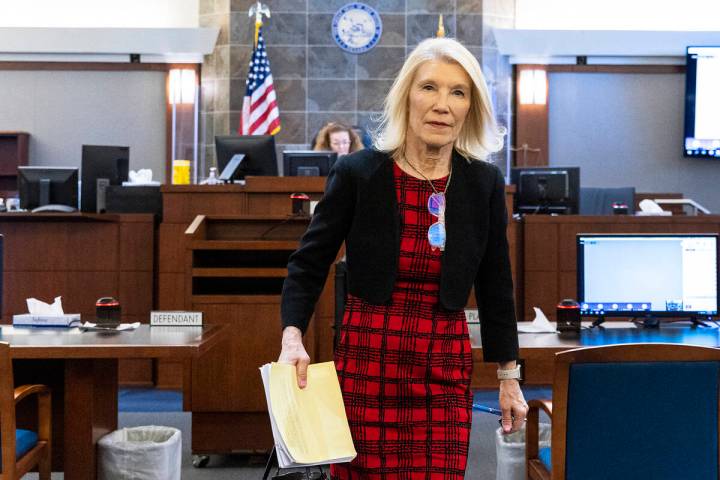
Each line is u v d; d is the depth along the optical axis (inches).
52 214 420.5
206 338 224.2
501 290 136.1
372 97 743.7
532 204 495.2
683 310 280.1
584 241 281.6
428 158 128.6
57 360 263.9
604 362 164.7
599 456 165.8
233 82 737.6
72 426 232.4
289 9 743.7
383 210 127.0
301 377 121.0
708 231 470.6
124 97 754.2
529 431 198.7
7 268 458.6
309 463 111.9
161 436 254.4
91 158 483.8
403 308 126.6
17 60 752.3
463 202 129.0
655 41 742.5
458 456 124.9
